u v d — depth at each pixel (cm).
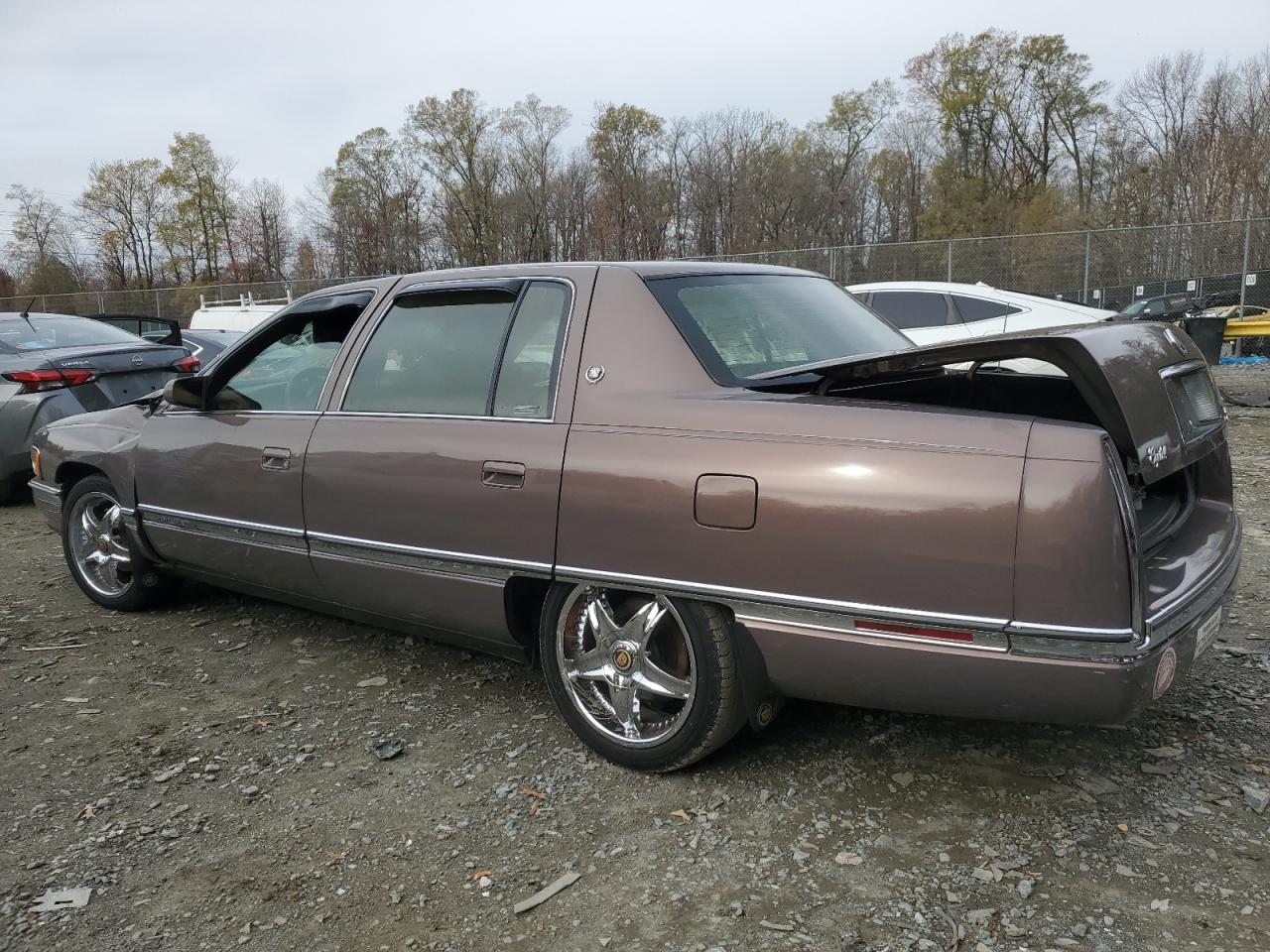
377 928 235
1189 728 318
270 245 6219
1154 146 4891
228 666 414
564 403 304
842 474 248
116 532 479
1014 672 232
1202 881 237
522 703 364
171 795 304
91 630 467
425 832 278
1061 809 272
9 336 798
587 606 304
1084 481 224
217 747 338
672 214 5141
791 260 2186
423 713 359
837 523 247
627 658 296
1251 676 356
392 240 5416
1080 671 226
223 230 6200
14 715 370
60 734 352
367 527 350
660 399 287
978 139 5409
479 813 286
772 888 243
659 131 5006
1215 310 1783
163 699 381
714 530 265
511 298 335
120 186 6006
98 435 472
